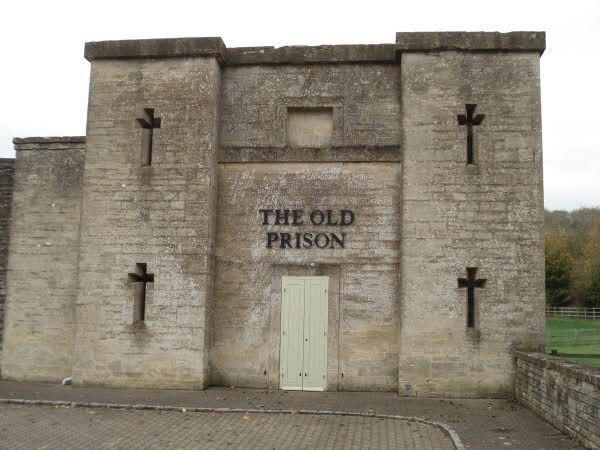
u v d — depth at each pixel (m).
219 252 13.81
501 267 12.84
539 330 12.62
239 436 9.40
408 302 12.88
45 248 14.67
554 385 9.99
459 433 9.56
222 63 14.23
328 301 13.42
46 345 14.40
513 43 13.27
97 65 14.18
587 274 53.22
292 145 14.12
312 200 13.70
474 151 13.27
